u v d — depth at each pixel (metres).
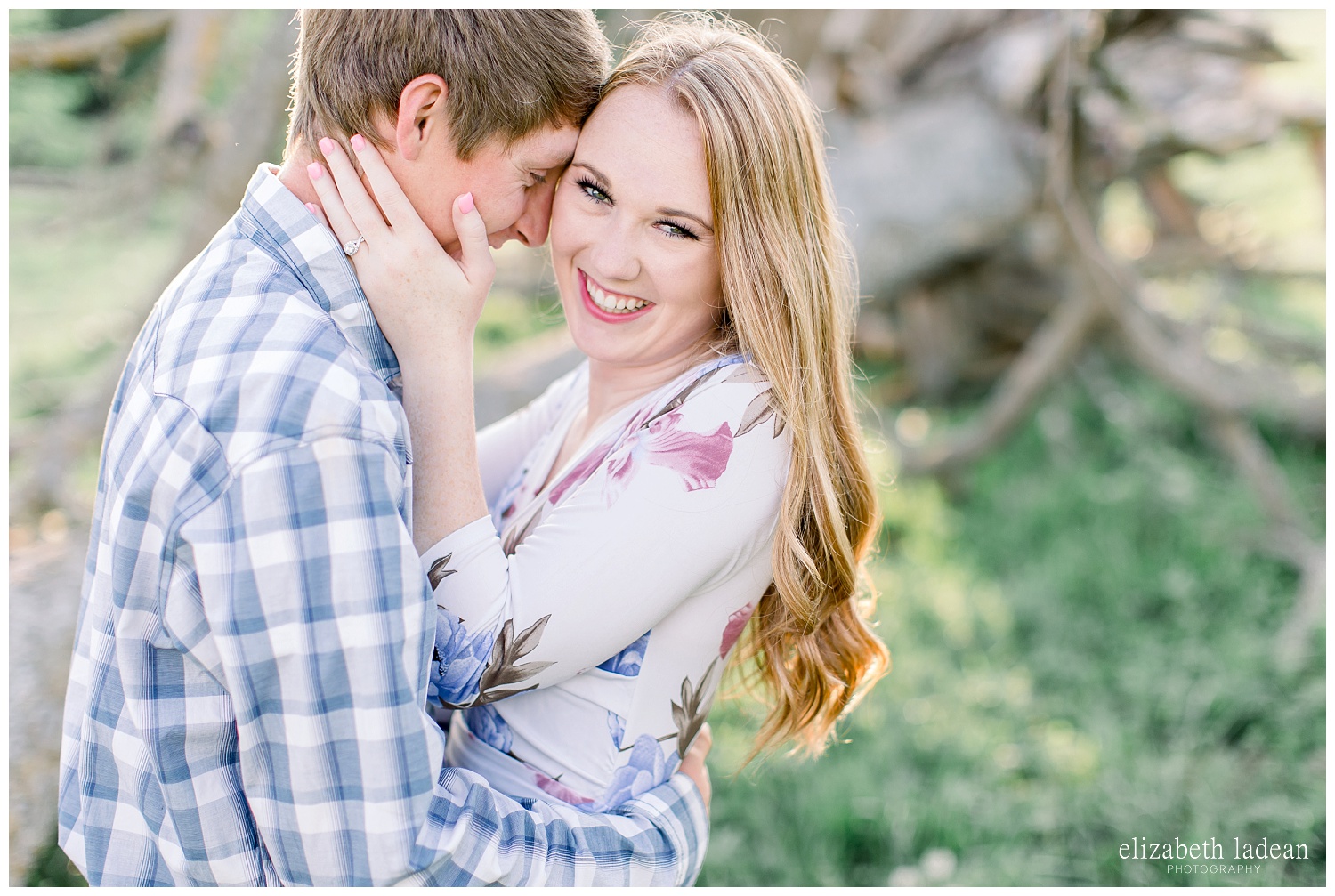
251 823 1.12
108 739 1.15
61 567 2.69
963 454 4.70
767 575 1.38
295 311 1.08
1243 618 3.65
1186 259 5.27
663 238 1.29
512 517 1.47
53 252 6.57
